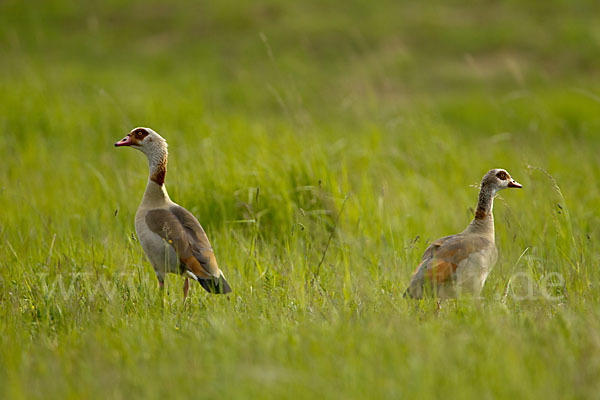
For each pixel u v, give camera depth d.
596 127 23.20
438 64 31.33
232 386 6.32
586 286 9.56
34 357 7.39
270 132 17.44
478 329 7.57
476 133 23.70
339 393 6.17
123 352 7.30
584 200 13.93
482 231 9.70
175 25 35.78
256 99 27.33
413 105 25.38
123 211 13.24
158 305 9.35
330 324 8.03
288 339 7.44
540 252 11.30
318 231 12.14
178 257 9.66
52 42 33.81
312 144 14.51
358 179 14.55
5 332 8.30
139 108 21.31
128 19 36.62
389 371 6.55
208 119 19.50
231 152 14.66
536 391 6.09
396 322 7.71
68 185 15.09
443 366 6.52
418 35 33.75
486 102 26.05
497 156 17.78
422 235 12.27
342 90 28.55
